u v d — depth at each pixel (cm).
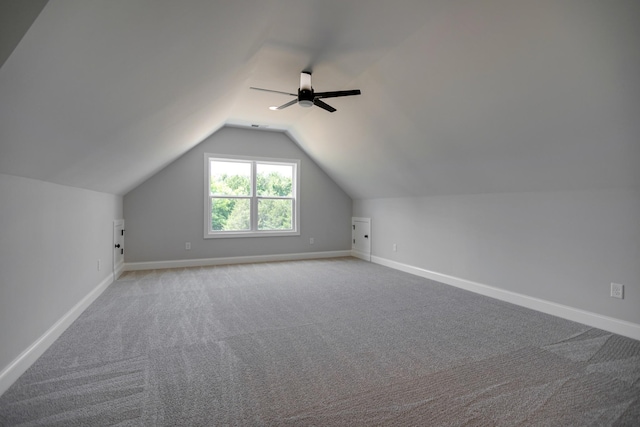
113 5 96
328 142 509
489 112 272
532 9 189
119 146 245
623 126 213
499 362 206
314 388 176
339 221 644
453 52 245
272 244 591
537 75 221
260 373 192
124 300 338
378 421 150
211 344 232
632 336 245
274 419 151
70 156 202
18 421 147
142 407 158
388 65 294
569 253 287
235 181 571
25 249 192
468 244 392
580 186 276
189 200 530
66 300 259
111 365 200
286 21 239
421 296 361
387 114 360
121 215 474
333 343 235
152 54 143
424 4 215
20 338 187
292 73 331
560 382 182
